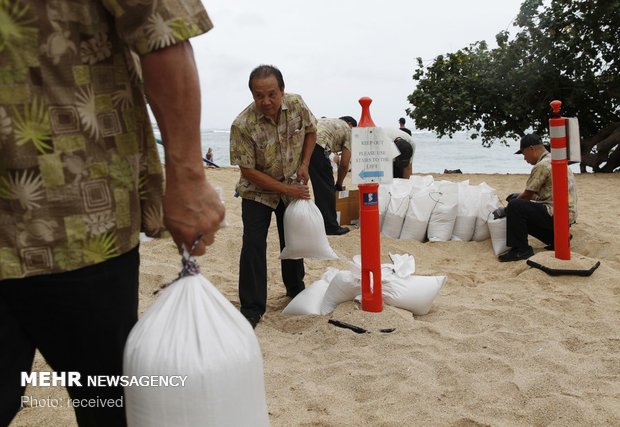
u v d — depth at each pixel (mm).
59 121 1319
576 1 17094
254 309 4223
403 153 7949
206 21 1387
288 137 4242
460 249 6773
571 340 3871
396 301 4316
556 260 5410
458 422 2834
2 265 1310
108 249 1401
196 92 1389
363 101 4105
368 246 4172
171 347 1435
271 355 3697
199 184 1427
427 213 7059
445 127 19297
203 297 1502
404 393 3125
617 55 17266
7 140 1278
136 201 1474
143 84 1452
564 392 3105
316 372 3426
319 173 7039
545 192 6367
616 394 3105
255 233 4246
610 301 4785
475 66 18422
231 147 4180
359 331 3965
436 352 3662
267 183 4195
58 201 1330
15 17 1256
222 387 1436
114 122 1415
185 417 1425
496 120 19031
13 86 1272
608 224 7668
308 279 5551
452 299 4867
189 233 1448
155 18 1326
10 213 1309
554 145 5379
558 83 17797
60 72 1312
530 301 4707
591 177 14961
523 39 17594
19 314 1393
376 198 4148
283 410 2961
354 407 3029
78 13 1333
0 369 1381
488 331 4016
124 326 1496
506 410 2939
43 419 2891
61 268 1349
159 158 1556
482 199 7105
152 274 5301
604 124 18328
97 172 1378
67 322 1410
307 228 4344
